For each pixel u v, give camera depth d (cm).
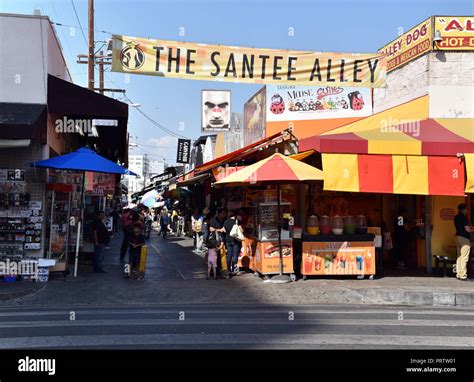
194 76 1188
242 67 1212
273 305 1030
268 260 1288
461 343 708
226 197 2091
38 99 1285
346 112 1933
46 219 1341
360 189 1205
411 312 976
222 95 2267
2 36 1279
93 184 1650
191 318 872
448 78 1488
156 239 2972
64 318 866
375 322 855
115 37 1153
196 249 2186
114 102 1330
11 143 1164
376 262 1436
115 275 1383
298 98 1948
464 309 1041
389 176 1220
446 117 1477
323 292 1127
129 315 901
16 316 885
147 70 1167
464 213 1392
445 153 1241
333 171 1201
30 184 1285
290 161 1227
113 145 2092
